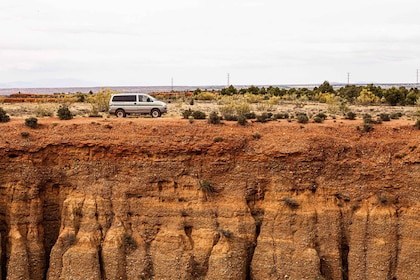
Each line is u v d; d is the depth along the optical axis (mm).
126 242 32344
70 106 66312
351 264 31891
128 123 36656
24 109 59719
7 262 32375
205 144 34125
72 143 34281
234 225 32469
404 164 33188
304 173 33188
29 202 33125
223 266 31328
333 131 36094
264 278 31688
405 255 31359
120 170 33875
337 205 32875
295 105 69188
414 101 71438
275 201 32875
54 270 32094
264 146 34219
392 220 31891
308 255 31297
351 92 90312
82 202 33219
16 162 33656
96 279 31297
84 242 31859
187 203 33188
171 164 33688
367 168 33312
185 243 32250
